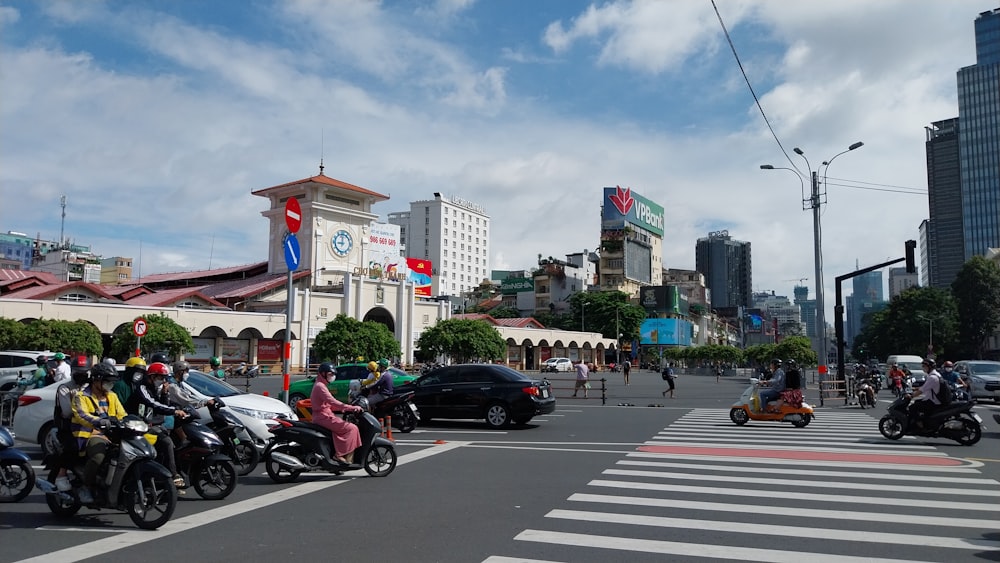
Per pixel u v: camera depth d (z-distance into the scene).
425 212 152.75
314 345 46.31
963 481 10.05
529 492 9.30
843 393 29.22
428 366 45.19
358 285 61.91
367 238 71.38
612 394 35.25
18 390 17.17
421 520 7.71
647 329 97.31
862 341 122.94
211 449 8.99
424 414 18.64
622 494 9.10
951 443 14.84
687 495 9.02
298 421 10.70
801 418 18.08
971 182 126.25
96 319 44.31
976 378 30.64
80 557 6.35
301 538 6.96
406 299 66.44
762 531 7.15
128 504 7.47
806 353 65.31
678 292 104.88
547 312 107.56
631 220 115.00
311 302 58.38
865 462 11.90
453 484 9.95
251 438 12.16
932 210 145.25
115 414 8.28
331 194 68.00
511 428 18.12
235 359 52.72
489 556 6.27
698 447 13.97
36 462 12.09
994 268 72.94
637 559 6.18
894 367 32.12
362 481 10.27
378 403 17.08
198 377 13.16
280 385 37.56
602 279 111.00
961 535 6.99
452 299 107.38
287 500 8.91
